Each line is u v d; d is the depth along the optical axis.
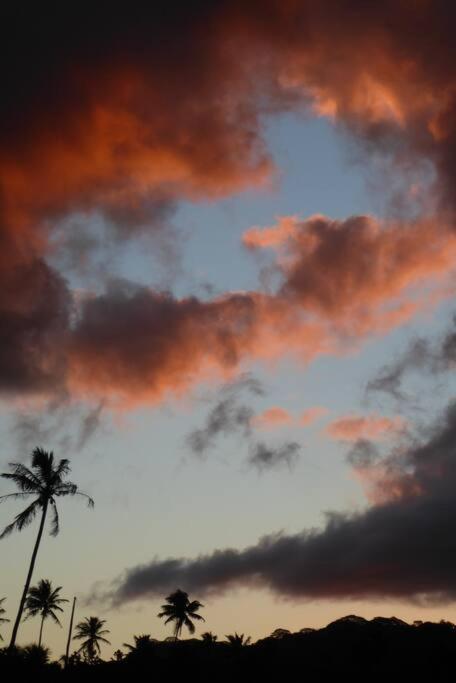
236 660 97.06
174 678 86.44
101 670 84.75
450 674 93.19
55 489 58.38
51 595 96.69
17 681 62.88
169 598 111.06
